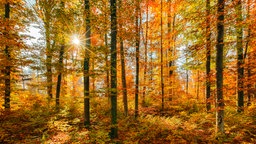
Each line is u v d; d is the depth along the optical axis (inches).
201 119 506.3
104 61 444.5
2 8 538.6
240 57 526.0
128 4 459.8
